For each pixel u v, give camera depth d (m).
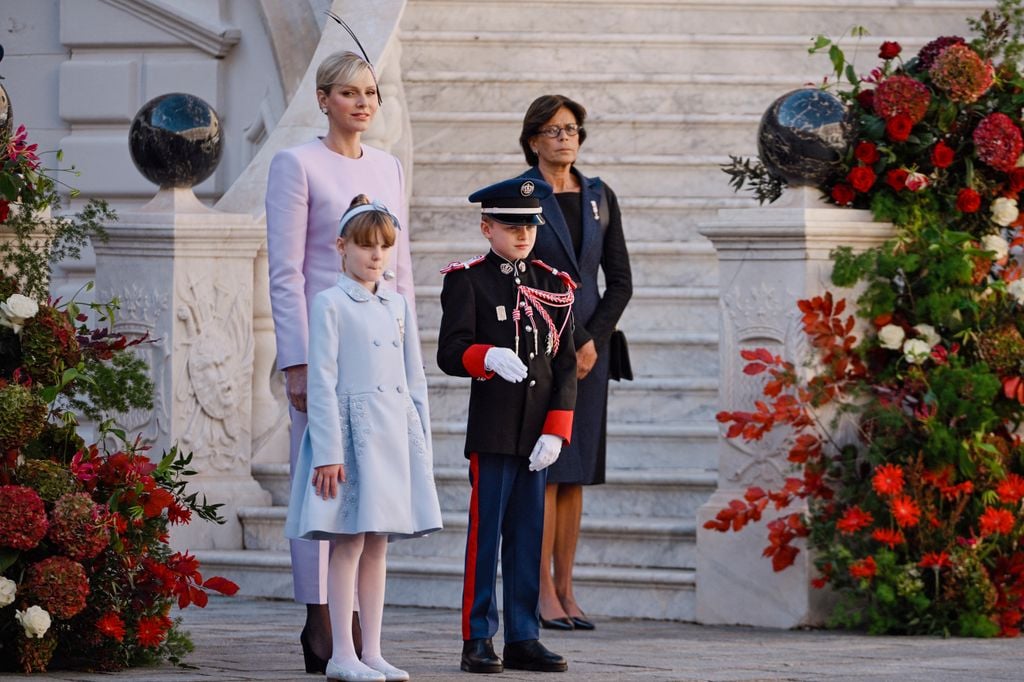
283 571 25.00
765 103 32.97
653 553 24.08
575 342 21.42
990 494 21.89
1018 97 24.08
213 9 37.34
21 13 38.59
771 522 22.06
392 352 16.59
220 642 19.88
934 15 34.16
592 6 34.38
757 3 34.16
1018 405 22.52
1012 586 21.75
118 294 26.20
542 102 22.08
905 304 22.77
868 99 23.83
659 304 29.53
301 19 35.78
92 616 17.22
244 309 26.70
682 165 31.89
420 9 34.53
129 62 37.69
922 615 21.58
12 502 16.61
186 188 26.48
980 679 17.11
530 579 17.80
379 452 16.31
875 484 21.31
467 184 32.19
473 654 17.47
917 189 22.83
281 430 27.58
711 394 27.67
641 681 16.72
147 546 17.75
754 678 17.00
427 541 25.39
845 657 19.05
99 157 37.69
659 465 26.72
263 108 36.19
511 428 17.61
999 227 24.12
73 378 17.78
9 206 19.25
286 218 17.41
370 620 16.61
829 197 23.36
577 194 22.30
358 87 17.69
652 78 32.94
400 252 17.92
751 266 22.78
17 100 38.47
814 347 22.36
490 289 17.80
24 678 16.59
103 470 17.70
